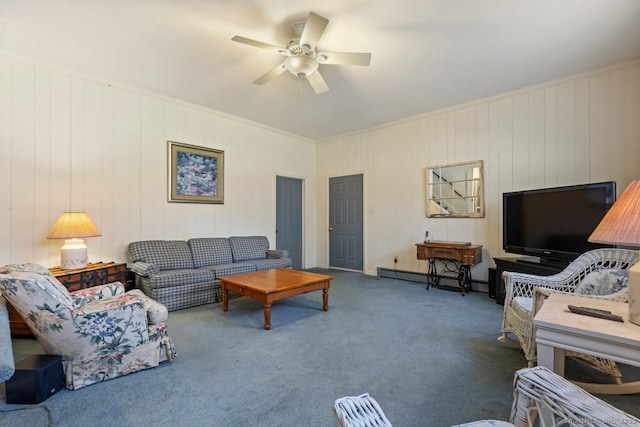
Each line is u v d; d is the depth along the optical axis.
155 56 3.01
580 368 2.04
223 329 2.79
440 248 4.14
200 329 2.79
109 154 3.59
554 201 3.21
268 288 2.85
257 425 1.51
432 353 2.29
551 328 1.19
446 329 2.79
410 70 3.30
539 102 3.74
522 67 3.26
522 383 0.97
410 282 4.82
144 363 2.03
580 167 3.48
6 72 2.94
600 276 1.90
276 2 2.23
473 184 4.28
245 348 2.38
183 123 4.25
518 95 3.88
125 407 1.64
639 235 1.16
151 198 3.94
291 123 5.24
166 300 3.29
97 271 3.03
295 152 5.95
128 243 3.73
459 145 4.41
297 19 2.44
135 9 2.31
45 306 1.72
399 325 2.89
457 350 2.35
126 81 3.58
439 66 3.21
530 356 1.86
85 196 3.41
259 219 5.27
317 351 2.33
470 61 3.12
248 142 5.09
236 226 4.92
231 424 1.51
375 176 5.40
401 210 5.06
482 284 4.18
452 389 1.81
